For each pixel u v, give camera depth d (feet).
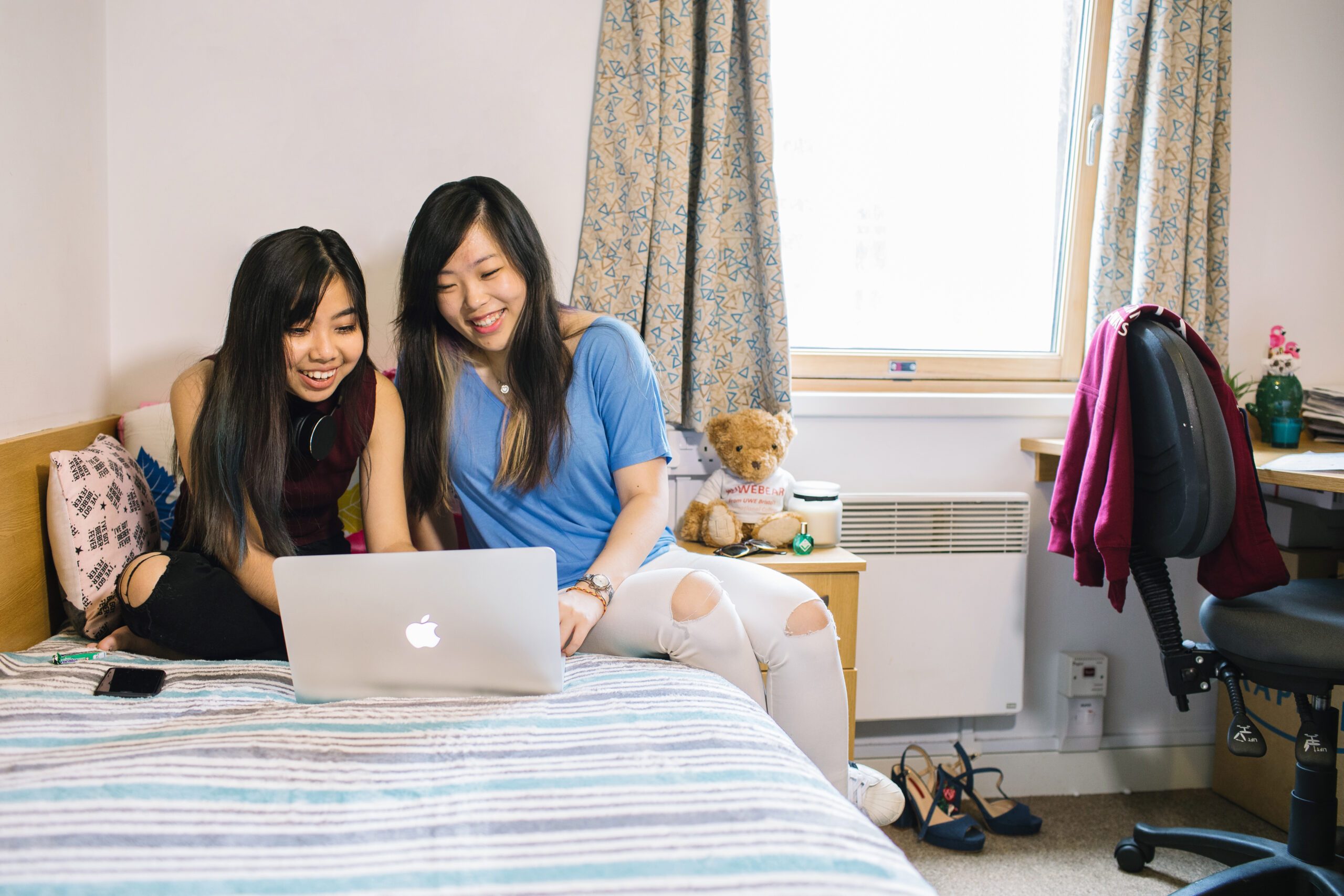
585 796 2.59
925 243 7.13
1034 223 7.26
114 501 4.52
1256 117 7.10
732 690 3.58
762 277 6.38
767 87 6.19
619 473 4.68
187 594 3.96
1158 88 6.55
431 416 4.72
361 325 4.37
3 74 4.32
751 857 2.30
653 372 4.81
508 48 6.16
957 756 7.04
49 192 4.84
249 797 2.55
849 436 6.85
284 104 5.93
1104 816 6.66
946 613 6.73
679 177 6.08
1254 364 7.29
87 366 5.38
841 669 4.45
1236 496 4.90
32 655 3.91
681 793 2.61
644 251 6.09
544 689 3.44
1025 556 6.77
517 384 4.56
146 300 5.85
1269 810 6.52
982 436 7.00
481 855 2.32
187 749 2.72
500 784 2.66
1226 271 6.89
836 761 4.41
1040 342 7.40
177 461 4.98
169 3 5.72
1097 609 7.20
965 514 6.71
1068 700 7.06
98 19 5.51
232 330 4.07
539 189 6.27
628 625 4.25
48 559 4.60
